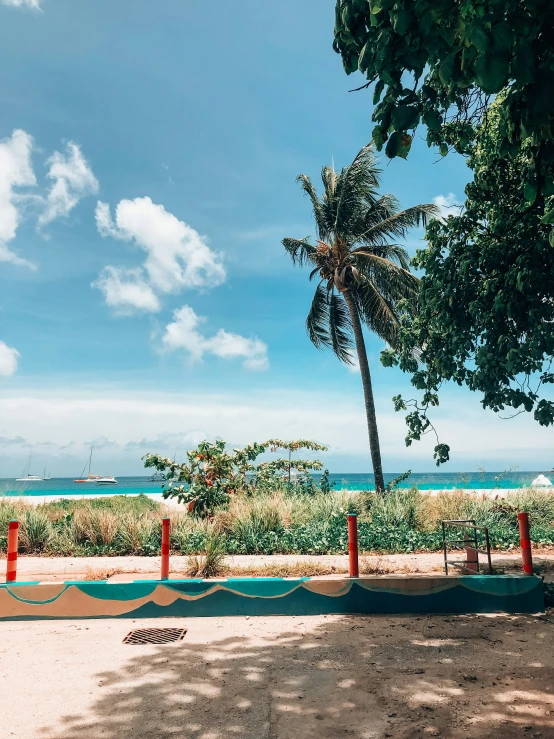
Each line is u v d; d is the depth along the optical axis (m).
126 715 3.89
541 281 7.16
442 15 2.81
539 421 7.64
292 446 19.31
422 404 9.77
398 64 3.15
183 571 8.77
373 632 5.94
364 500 15.80
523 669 4.75
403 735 3.55
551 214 3.35
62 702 4.12
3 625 6.36
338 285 20.05
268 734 3.58
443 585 6.84
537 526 13.02
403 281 18.42
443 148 5.96
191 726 3.71
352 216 19.52
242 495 15.35
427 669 4.77
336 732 3.61
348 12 3.40
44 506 15.83
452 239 8.88
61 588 6.70
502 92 7.56
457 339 8.52
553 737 3.50
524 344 7.29
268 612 6.75
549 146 3.14
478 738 3.50
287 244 21.02
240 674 4.69
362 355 19.98
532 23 2.61
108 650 5.37
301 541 11.10
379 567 8.56
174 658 5.11
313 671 4.75
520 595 6.80
